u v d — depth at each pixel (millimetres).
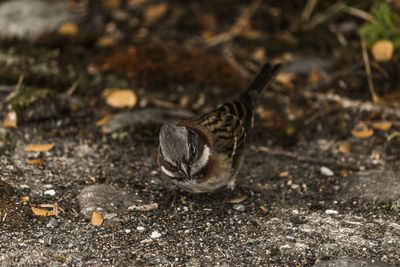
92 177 9383
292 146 10922
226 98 12609
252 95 10008
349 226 8102
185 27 15789
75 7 16859
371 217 8336
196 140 7883
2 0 16703
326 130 11320
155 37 15148
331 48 14562
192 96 12641
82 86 12750
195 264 7188
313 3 15398
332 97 12070
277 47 14711
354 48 13992
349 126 11328
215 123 8539
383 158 10195
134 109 12062
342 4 15398
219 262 7242
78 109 11891
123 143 10734
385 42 12180
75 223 8000
